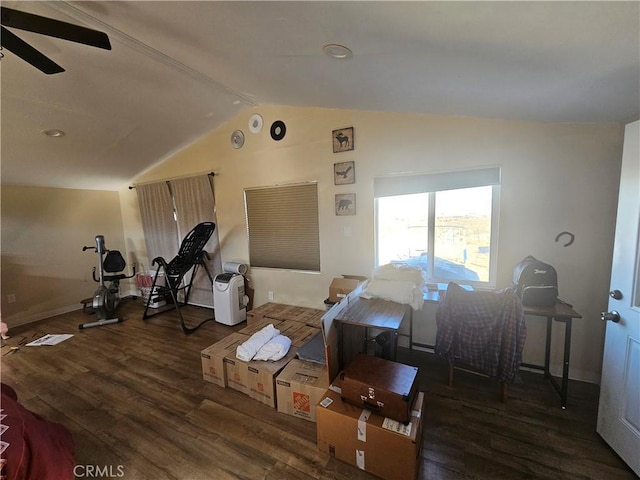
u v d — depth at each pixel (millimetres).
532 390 2225
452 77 1573
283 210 3586
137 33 1826
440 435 1815
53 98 2521
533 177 2299
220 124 3889
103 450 1785
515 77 1418
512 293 1939
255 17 1311
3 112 2557
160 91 2770
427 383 2355
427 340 2881
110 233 5223
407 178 2777
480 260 2627
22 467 1118
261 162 3648
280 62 1862
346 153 3070
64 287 4598
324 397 1763
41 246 4352
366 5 1008
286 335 2771
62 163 3764
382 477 1535
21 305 4137
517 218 2381
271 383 2139
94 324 3852
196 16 1443
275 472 1605
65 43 1941
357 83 1983
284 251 3666
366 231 3066
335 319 1964
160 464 1678
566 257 2268
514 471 1561
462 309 2066
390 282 2387
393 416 1551
